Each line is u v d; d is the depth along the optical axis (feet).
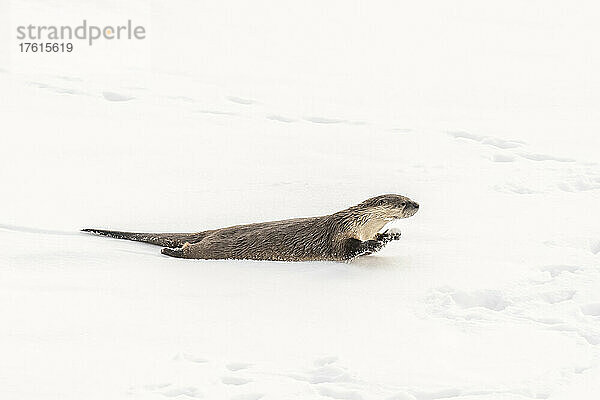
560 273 100.17
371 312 89.10
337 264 104.27
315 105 209.36
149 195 131.75
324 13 358.64
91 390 72.13
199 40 286.66
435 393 72.28
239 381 74.33
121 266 102.78
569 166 156.46
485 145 174.50
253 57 272.72
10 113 176.35
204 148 160.97
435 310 89.97
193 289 95.66
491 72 273.33
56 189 132.57
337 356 78.79
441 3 394.11
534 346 81.35
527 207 127.54
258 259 106.73
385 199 103.76
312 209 126.82
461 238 112.98
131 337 82.43
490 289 94.12
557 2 403.75
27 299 90.79
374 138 175.52
